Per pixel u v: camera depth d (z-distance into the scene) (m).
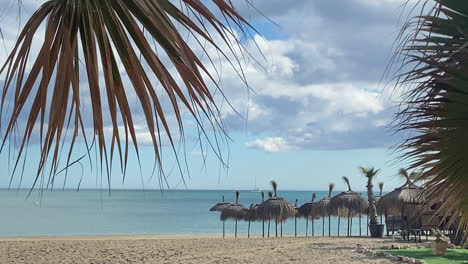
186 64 1.45
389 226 23.73
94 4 1.51
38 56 1.40
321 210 27.69
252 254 18.17
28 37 1.39
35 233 36.50
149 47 1.51
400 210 22.47
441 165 2.42
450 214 2.74
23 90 1.38
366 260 15.51
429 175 2.49
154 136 1.51
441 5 2.15
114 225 47.41
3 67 1.35
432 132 2.37
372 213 25.83
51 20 1.45
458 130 2.28
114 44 1.55
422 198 2.69
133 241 23.62
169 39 1.46
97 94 1.53
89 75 1.53
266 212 26.36
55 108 1.44
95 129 1.54
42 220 53.06
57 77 1.44
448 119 2.27
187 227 46.78
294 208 27.55
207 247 20.88
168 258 17.48
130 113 1.57
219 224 51.78
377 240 23.06
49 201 124.81
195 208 93.06
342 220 65.75
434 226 19.70
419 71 2.22
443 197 2.56
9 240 24.31
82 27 1.54
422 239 22.94
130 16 1.51
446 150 2.35
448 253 15.73
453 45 2.22
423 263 13.92
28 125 1.43
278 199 26.78
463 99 2.20
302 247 20.17
